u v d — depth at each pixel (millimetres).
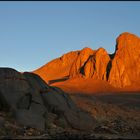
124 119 46625
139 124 44375
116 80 136875
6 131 29500
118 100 77625
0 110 33625
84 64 153250
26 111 33125
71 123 35406
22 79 36188
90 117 37812
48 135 28828
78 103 49031
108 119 44594
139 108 60938
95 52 156750
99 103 53156
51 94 37312
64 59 198125
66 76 172500
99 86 124938
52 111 36281
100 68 142375
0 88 34281
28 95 35281
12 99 33875
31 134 29328
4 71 35938
